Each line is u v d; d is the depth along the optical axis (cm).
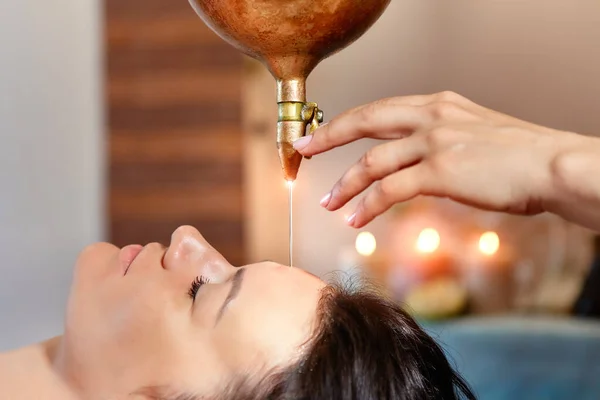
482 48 290
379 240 278
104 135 248
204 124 246
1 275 241
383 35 292
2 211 241
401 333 109
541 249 241
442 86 293
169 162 247
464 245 247
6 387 109
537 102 290
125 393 102
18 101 241
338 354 99
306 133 86
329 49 80
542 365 158
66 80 245
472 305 213
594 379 156
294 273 107
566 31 287
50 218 245
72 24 244
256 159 268
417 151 80
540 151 78
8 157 241
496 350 160
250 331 100
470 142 79
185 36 244
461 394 120
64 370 108
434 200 261
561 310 216
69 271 246
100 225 249
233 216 246
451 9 290
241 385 98
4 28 239
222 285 105
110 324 104
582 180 76
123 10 245
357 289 115
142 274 108
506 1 288
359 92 295
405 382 104
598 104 288
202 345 100
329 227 285
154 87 246
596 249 228
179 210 247
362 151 283
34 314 244
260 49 79
